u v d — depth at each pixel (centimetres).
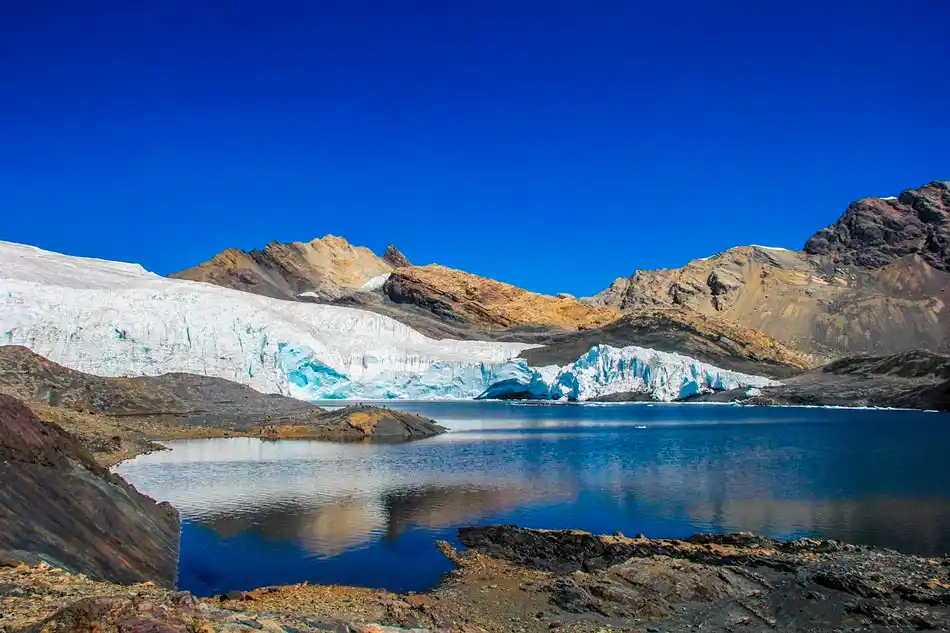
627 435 8269
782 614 2144
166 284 13162
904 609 2080
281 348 13350
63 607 1381
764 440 7562
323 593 2430
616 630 2061
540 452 6488
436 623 2055
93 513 2589
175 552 2950
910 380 14825
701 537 3125
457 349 18238
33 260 11938
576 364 16800
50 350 9750
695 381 16112
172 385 8931
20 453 2486
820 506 3922
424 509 3869
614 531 3412
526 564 2873
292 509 3841
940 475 4994
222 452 6184
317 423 8031
